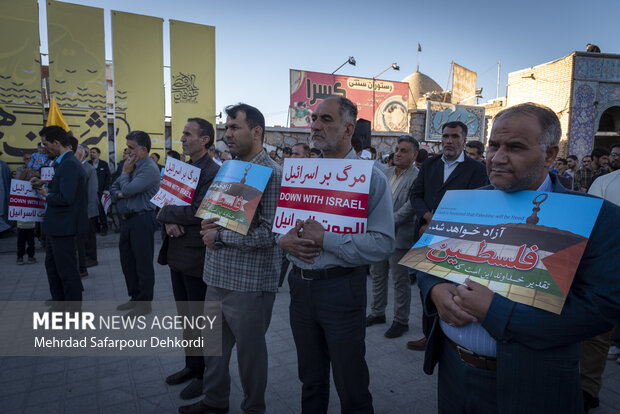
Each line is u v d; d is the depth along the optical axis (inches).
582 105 609.0
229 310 83.1
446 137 124.3
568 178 267.6
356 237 65.6
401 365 119.1
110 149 394.9
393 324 140.5
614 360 122.0
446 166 128.4
